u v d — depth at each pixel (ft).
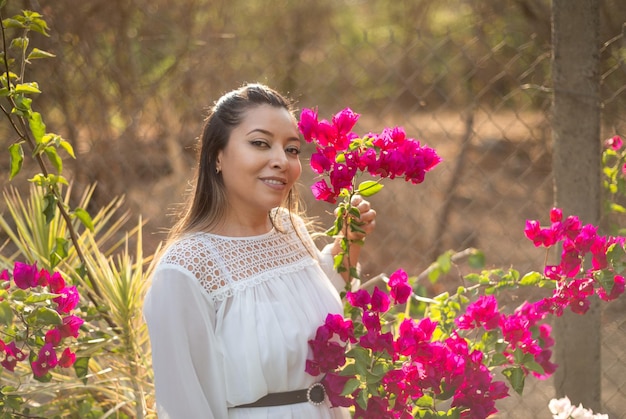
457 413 6.76
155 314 6.46
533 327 7.30
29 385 8.58
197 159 7.20
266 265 6.91
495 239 17.89
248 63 18.61
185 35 17.19
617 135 10.01
